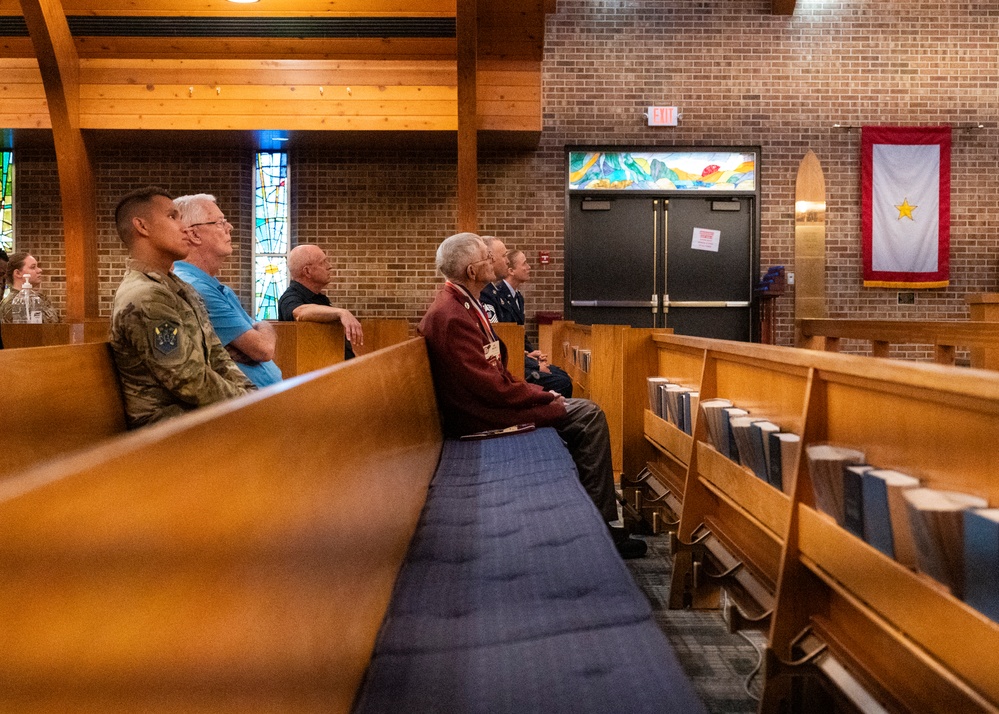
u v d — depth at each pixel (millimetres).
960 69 8766
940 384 1312
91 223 7879
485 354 3713
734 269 8914
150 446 708
